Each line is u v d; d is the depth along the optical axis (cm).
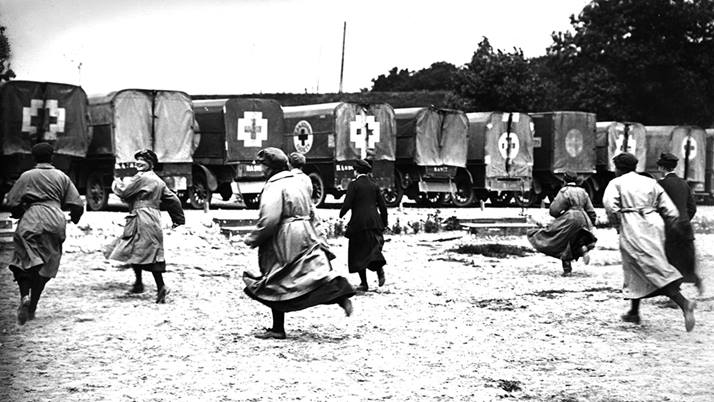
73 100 2139
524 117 3047
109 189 2291
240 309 989
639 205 897
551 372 680
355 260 1144
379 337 823
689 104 4888
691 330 852
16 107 2062
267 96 6359
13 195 875
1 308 976
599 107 4844
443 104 4959
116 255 1016
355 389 611
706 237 2142
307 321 913
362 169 1154
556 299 1098
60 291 1100
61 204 895
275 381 631
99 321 888
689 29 4841
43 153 893
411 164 2823
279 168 799
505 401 585
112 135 2211
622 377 662
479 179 3019
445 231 2133
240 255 1560
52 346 755
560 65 5141
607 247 1823
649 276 878
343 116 2597
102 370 663
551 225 1360
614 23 4853
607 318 952
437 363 705
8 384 613
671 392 616
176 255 1523
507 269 1438
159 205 1035
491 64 4831
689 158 3519
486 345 788
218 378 639
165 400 573
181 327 862
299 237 779
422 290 1173
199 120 2528
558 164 3139
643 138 3450
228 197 2822
